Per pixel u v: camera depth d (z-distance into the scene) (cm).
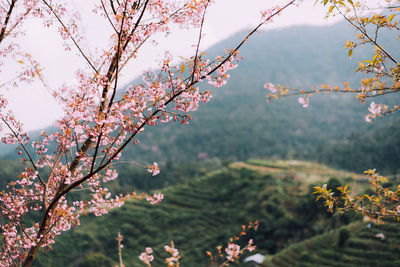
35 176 395
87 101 343
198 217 6881
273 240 5353
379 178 375
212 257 339
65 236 5722
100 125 332
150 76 355
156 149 18262
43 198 403
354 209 365
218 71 333
